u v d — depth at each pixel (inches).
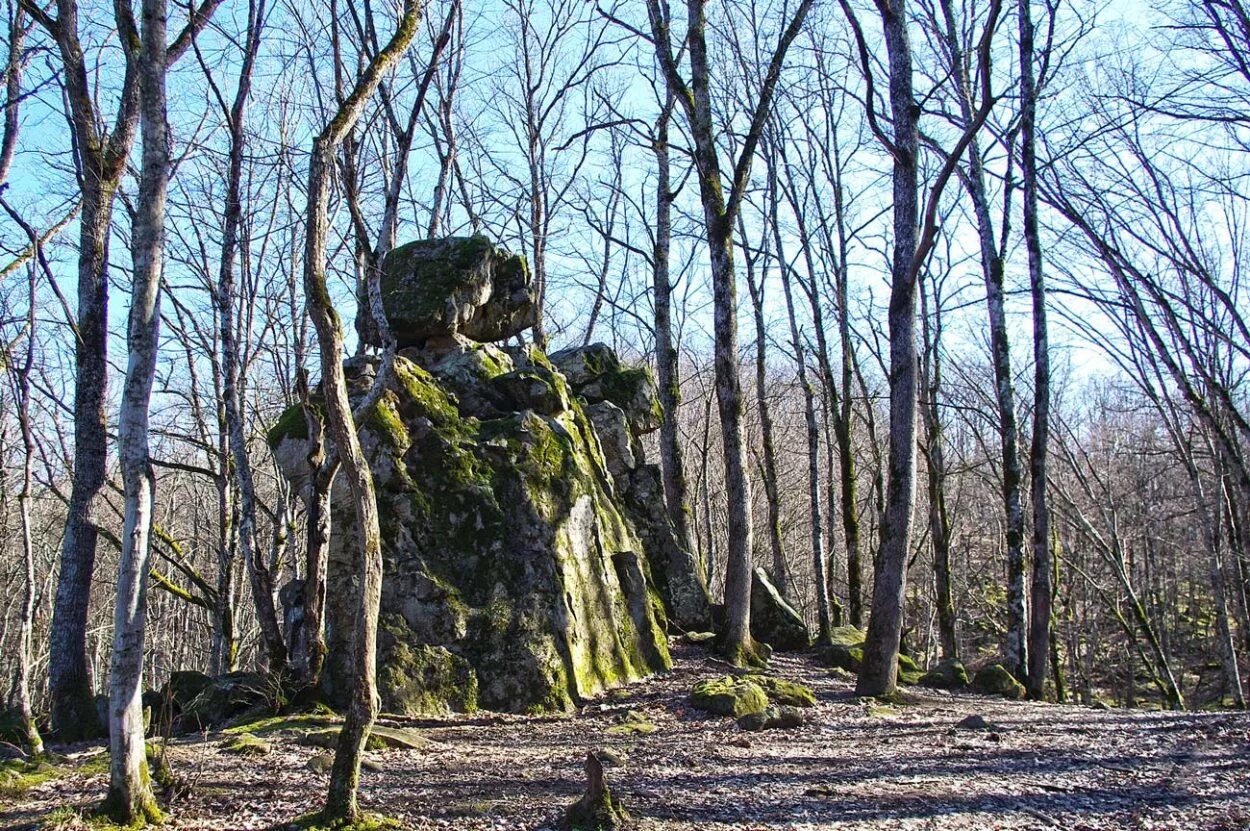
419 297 478.9
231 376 460.8
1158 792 271.9
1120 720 412.8
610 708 402.6
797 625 611.2
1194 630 1253.7
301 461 407.5
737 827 233.0
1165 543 1175.0
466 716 374.0
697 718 389.4
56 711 378.6
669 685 450.3
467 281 486.3
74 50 395.5
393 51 252.5
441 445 424.5
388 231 435.8
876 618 462.3
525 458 445.1
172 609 1083.3
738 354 518.3
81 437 398.3
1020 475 605.3
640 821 235.6
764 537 1286.9
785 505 1354.6
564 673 404.5
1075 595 1183.6
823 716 401.4
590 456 522.6
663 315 671.8
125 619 220.1
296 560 756.0
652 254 982.4
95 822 215.3
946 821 241.0
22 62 424.2
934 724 388.8
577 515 459.2
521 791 264.7
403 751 316.8
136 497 217.5
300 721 351.6
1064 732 370.9
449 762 301.9
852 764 303.9
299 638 410.9
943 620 807.1
